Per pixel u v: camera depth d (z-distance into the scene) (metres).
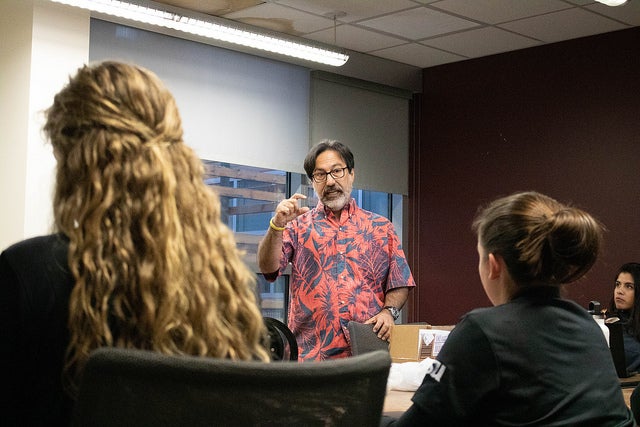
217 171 5.77
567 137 6.01
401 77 6.75
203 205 0.94
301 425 0.77
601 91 5.84
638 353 3.44
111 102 0.91
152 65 5.43
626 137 5.71
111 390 0.72
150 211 0.87
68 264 0.85
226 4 5.20
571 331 1.50
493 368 1.44
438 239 6.73
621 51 5.76
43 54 4.78
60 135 0.92
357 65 6.43
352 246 3.35
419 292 6.81
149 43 5.41
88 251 0.84
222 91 5.77
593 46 5.90
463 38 5.99
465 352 1.46
